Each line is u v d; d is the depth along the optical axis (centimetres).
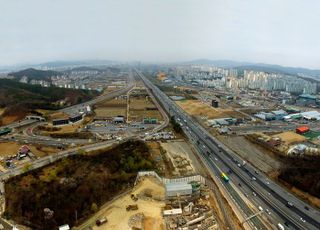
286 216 8119
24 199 8450
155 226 7475
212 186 9875
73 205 8319
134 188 9562
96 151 12650
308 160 11600
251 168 11562
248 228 7594
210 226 7419
